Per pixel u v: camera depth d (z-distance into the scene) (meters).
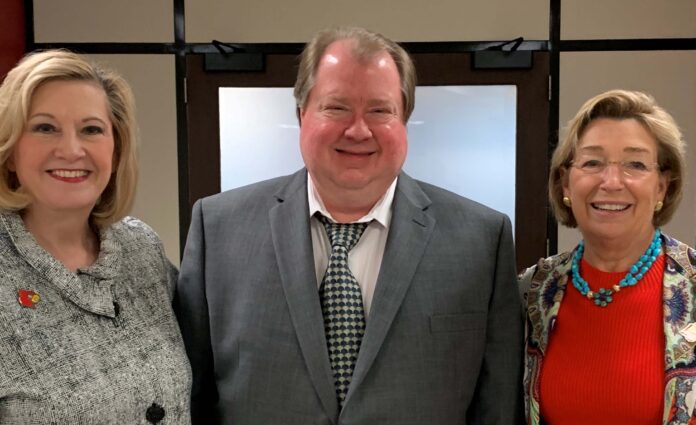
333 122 1.21
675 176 1.37
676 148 1.34
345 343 1.24
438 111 2.87
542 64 2.80
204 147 2.90
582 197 1.36
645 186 1.31
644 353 1.29
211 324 1.32
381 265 1.28
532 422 1.36
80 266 1.20
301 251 1.29
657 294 1.33
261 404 1.24
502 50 2.79
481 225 1.35
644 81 2.81
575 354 1.35
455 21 2.80
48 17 2.86
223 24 2.84
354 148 1.21
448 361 1.26
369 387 1.21
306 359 1.22
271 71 2.85
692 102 2.81
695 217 2.84
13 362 1.03
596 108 1.36
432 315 1.26
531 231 2.87
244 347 1.27
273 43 2.83
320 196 1.32
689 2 2.77
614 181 1.31
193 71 2.86
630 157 1.32
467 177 2.91
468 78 2.82
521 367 1.38
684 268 1.33
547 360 1.39
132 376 1.14
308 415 1.21
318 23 2.82
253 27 2.83
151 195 2.92
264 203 1.38
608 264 1.39
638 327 1.31
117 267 1.23
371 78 1.20
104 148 1.17
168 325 1.28
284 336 1.25
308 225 1.32
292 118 2.89
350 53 1.21
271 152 2.92
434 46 2.81
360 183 1.23
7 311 1.05
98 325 1.16
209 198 1.43
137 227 1.38
